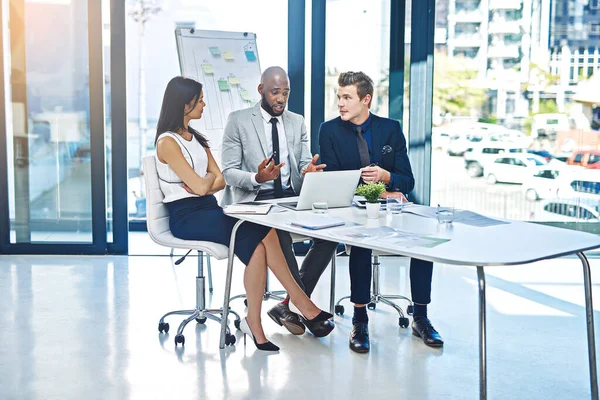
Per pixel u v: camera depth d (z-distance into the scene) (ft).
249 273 12.20
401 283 16.80
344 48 19.12
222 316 12.31
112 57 19.06
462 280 17.08
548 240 9.75
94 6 18.86
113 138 19.34
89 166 19.42
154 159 12.82
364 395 10.42
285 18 21.31
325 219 11.21
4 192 19.42
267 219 11.28
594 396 9.71
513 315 14.37
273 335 13.07
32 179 19.47
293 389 10.62
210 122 17.08
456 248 9.21
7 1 18.94
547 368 11.53
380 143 14.10
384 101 19.27
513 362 11.78
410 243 9.53
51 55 19.10
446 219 11.10
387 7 18.97
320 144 14.28
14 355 11.95
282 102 14.69
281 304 13.29
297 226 10.74
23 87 19.19
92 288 16.25
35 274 17.47
